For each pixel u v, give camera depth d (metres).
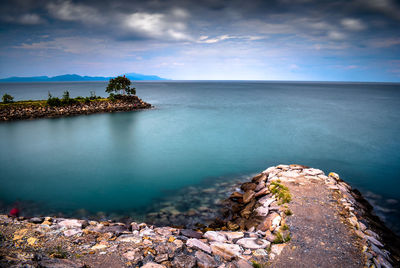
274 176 15.68
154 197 15.06
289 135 34.62
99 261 6.77
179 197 15.02
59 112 50.31
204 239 8.98
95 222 10.43
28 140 31.25
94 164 22.25
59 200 14.67
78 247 7.57
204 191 15.99
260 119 48.50
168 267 6.64
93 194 15.66
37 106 50.12
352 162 23.36
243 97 110.50
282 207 11.09
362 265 7.28
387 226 11.80
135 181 18.06
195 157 24.47
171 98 101.75
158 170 20.66
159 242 8.31
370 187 17.45
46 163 22.45
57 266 5.70
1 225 8.74
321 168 21.72
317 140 31.75
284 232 9.07
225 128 39.56
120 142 30.55
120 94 66.75
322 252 7.86
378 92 162.00
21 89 178.12
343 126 41.09
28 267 5.19
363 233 9.16
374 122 45.00
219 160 23.58
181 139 32.31
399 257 8.60
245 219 11.55
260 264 7.19
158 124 43.00
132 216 12.45
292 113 57.19
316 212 10.59
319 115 54.00
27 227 8.88
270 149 27.56
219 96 115.94
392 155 25.53
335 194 12.65
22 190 16.31
